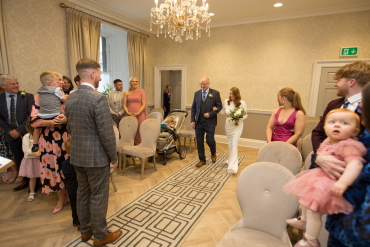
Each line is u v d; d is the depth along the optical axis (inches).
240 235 51.4
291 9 163.5
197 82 221.5
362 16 154.6
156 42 236.4
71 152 64.6
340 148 33.8
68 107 62.6
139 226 82.4
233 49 200.4
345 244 30.2
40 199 101.6
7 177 121.6
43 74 81.7
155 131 132.6
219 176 130.4
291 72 181.3
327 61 167.0
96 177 65.0
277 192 51.8
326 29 165.9
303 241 41.6
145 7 165.8
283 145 74.0
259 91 195.0
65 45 147.1
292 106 90.0
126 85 215.5
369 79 43.9
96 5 161.2
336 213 31.4
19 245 71.8
